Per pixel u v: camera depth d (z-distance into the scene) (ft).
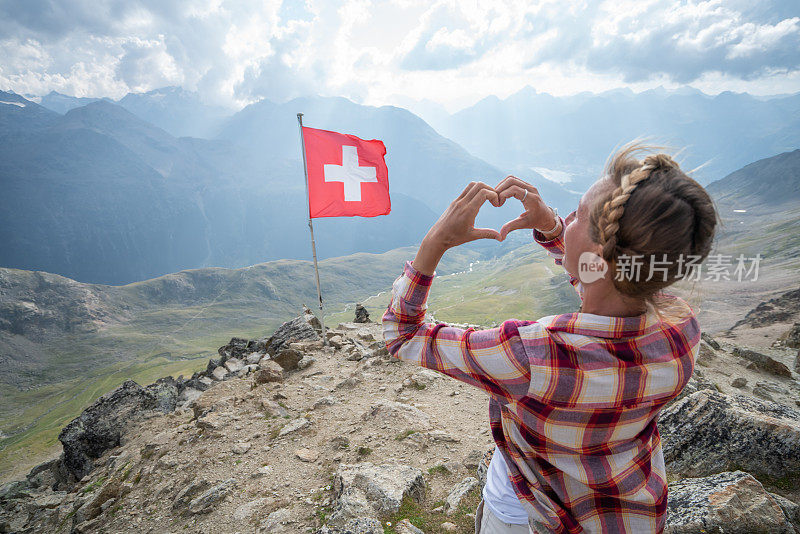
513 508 5.66
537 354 4.25
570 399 4.18
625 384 4.11
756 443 15.69
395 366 40.52
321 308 50.98
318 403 33.91
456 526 17.03
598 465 4.52
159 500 25.32
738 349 54.85
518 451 5.14
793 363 66.74
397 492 19.04
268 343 63.46
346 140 46.55
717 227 3.47
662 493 4.89
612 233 3.78
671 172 3.79
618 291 4.19
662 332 4.22
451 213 4.88
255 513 21.26
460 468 22.02
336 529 16.53
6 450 290.56
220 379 55.21
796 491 14.40
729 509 12.71
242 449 28.19
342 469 22.54
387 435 26.89
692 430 17.40
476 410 30.25
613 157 4.29
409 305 5.15
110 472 38.14
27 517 39.24
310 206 47.42
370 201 47.96
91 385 648.38
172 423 43.88
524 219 5.72
